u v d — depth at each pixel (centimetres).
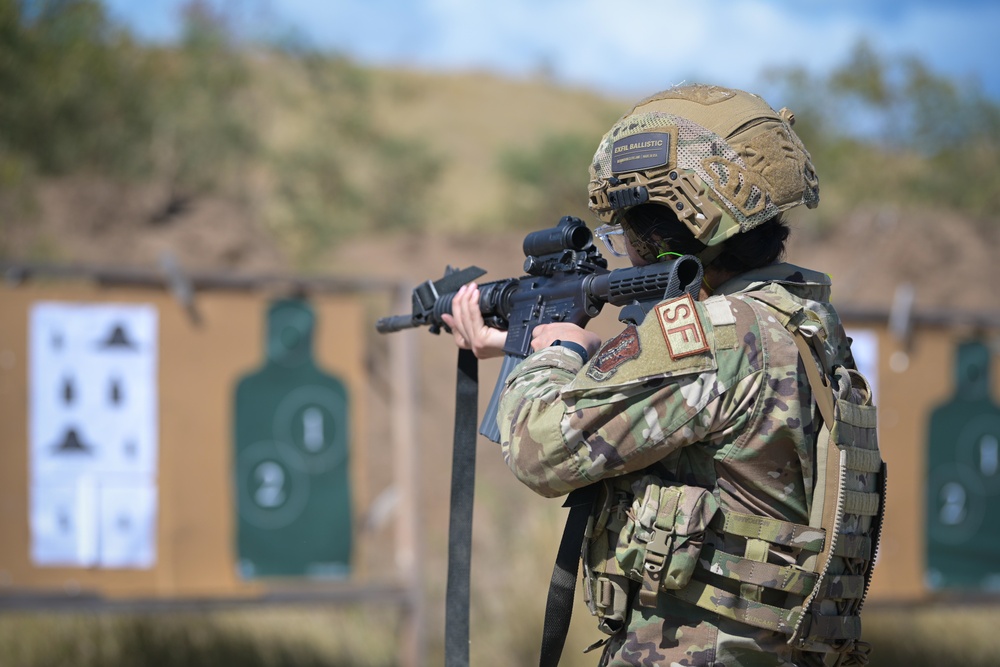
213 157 4303
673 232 720
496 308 859
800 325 685
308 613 2511
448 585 877
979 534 2647
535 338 790
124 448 2227
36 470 2180
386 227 5025
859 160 5119
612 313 3177
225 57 4875
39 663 2248
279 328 2342
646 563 671
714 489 681
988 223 4178
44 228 3278
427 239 3884
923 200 5034
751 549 671
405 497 2362
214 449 2272
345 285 2377
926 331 2672
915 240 4038
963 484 2653
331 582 2317
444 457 3297
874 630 2605
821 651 695
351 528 2342
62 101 3828
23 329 2198
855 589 707
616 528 705
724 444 673
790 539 672
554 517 2505
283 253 3672
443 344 3509
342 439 2352
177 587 2214
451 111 9756
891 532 2589
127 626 2362
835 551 677
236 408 2294
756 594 671
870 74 5250
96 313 2238
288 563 2289
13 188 3291
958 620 2703
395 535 3014
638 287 716
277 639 2420
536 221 5391
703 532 666
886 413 2627
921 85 5312
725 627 674
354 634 2477
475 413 900
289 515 2302
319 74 5991
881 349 2645
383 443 3183
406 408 2388
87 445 2208
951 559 2622
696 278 688
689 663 673
